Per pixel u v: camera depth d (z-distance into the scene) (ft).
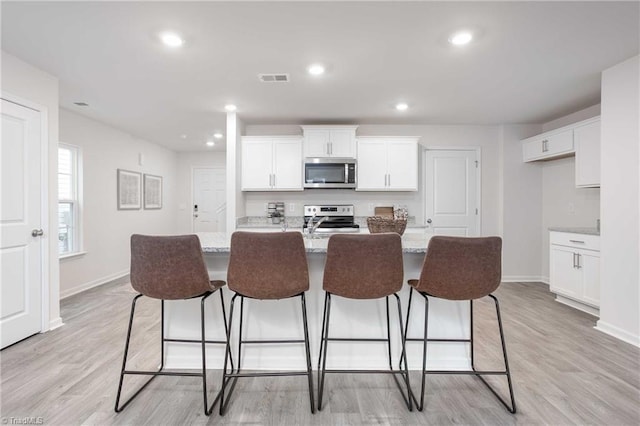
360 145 13.88
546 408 5.64
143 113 12.90
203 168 21.89
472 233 14.97
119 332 8.82
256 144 13.83
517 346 8.02
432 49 7.67
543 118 13.69
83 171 13.32
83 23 6.53
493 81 9.62
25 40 7.15
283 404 5.79
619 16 6.34
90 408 5.60
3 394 5.95
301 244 5.57
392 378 6.65
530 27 6.73
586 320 9.82
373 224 7.51
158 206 19.40
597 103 11.72
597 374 6.71
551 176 14.17
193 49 7.64
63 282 12.27
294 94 10.69
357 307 6.89
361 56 8.03
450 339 6.82
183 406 5.72
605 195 8.82
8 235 7.79
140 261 5.49
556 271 11.55
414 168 13.91
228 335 5.85
